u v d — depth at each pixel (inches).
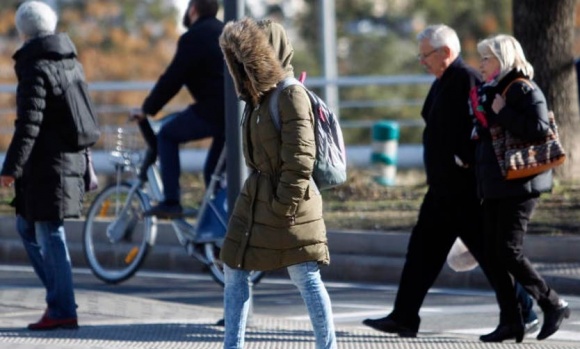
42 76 861.2
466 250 936.3
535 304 1079.6
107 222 1277.1
